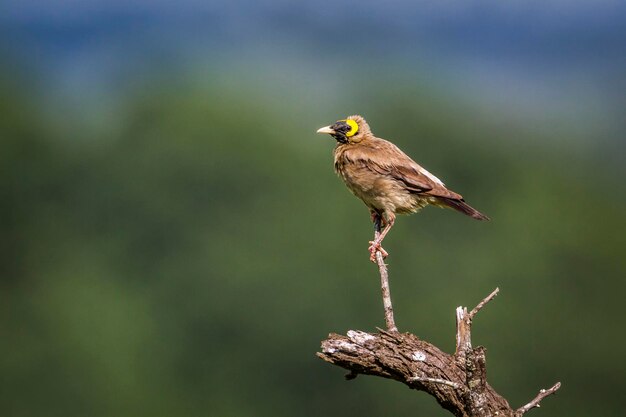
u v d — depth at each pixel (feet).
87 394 112.88
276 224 126.62
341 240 123.65
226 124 138.31
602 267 123.54
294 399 114.42
